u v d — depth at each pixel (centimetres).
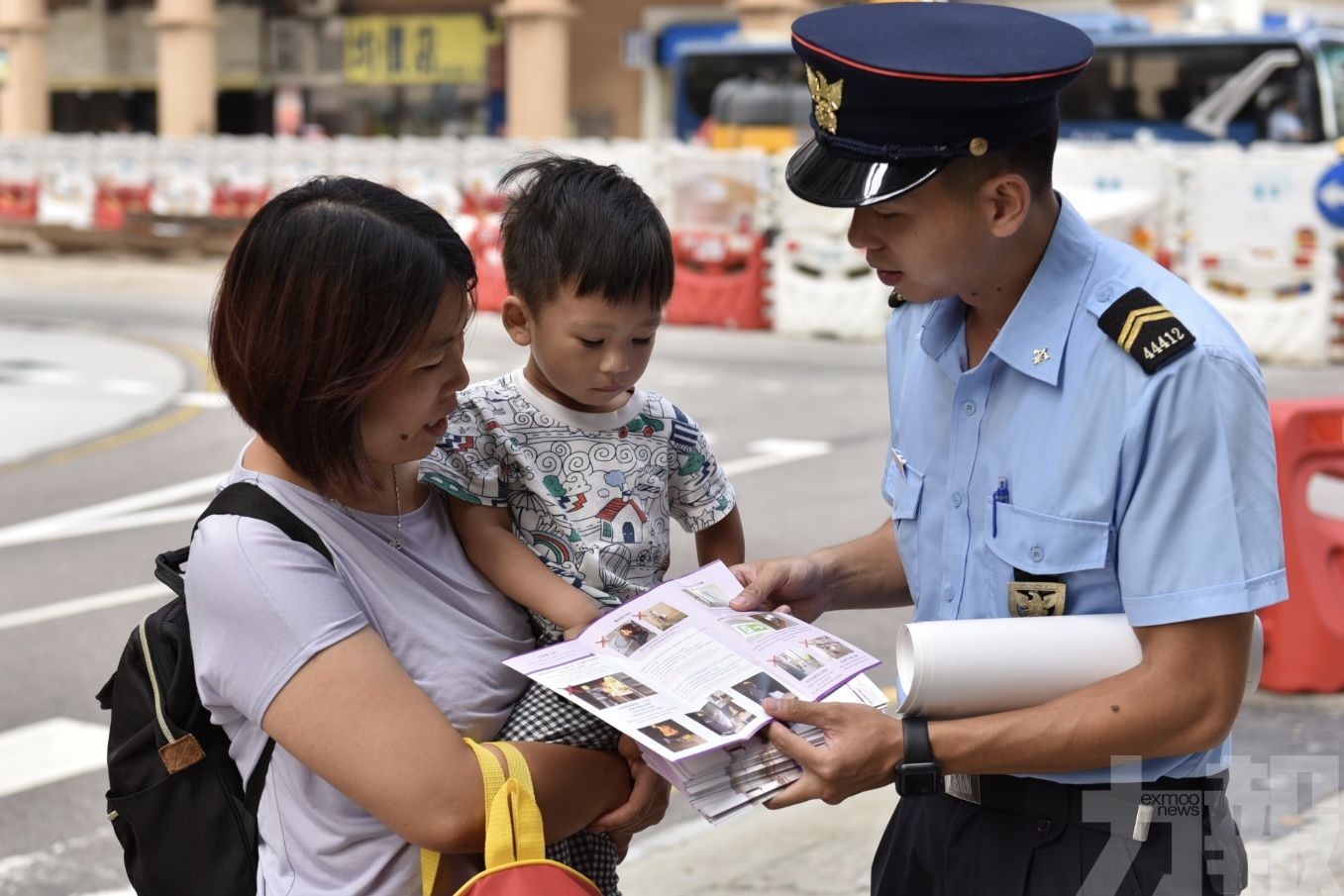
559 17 2647
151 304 1814
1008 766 197
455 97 3303
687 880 390
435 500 222
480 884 186
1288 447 529
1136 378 197
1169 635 197
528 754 197
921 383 229
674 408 240
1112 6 2198
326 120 3422
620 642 209
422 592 207
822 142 209
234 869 202
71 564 716
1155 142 1933
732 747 197
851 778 195
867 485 857
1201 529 194
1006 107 196
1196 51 1931
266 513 195
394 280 186
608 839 224
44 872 418
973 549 216
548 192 218
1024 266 208
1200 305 203
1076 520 203
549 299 217
